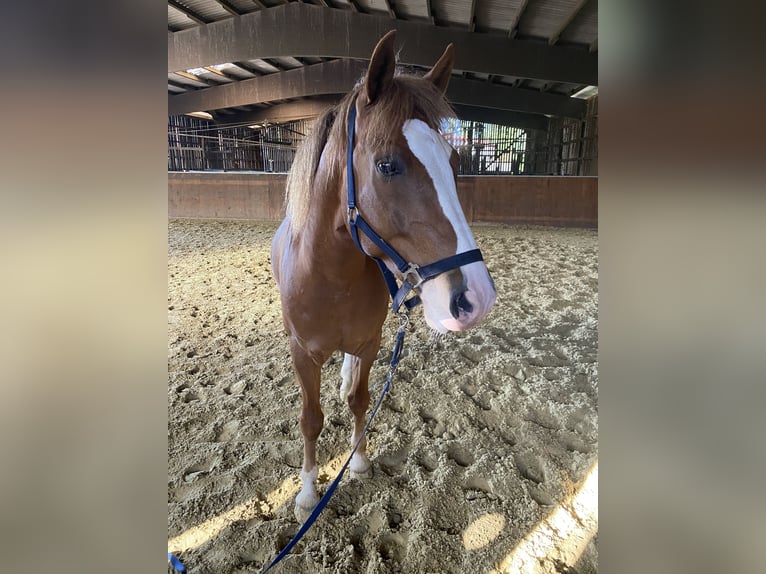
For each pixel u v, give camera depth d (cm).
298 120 1605
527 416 225
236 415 226
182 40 945
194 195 988
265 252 614
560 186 866
